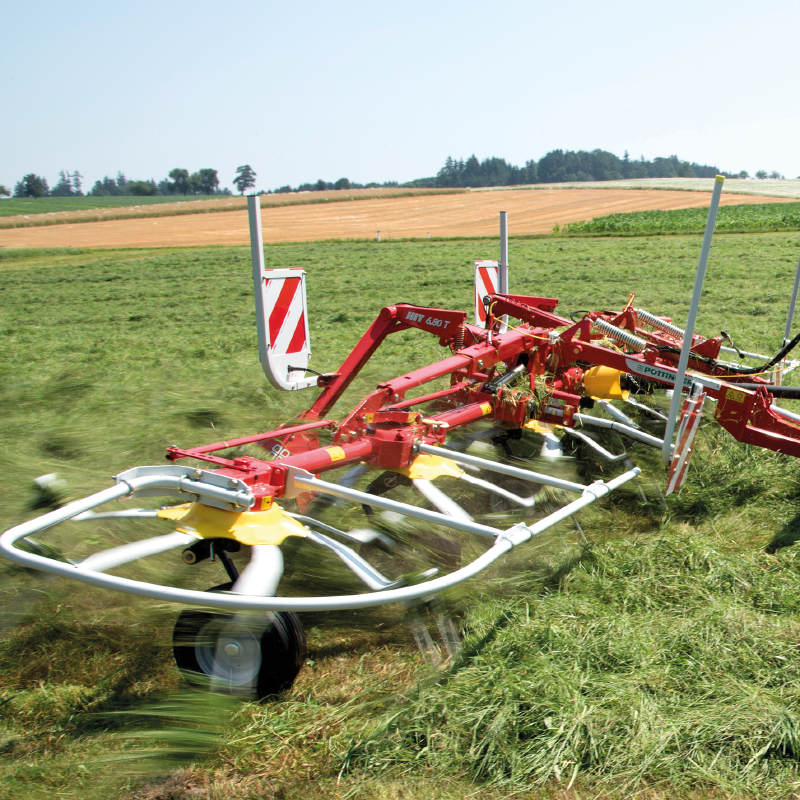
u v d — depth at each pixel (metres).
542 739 2.53
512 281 21.67
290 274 5.11
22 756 2.61
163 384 7.89
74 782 2.46
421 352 9.97
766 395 4.81
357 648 3.25
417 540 3.82
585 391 5.98
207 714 2.69
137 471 3.10
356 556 3.05
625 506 4.86
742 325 12.14
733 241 35.25
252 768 2.53
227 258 37.44
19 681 3.06
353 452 3.86
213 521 3.00
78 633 3.33
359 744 2.58
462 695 2.76
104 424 6.11
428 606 3.34
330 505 4.09
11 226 79.19
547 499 4.53
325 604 2.48
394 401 4.40
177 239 62.69
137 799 2.40
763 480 5.11
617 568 3.84
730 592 3.60
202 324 14.80
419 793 2.39
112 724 2.77
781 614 3.38
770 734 2.54
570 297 17.25
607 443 5.73
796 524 4.46
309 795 2.41
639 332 6.92
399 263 30.16
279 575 2.79
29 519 3.94
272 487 3.24
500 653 3.04
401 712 2.69
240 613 2.78
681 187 103.56
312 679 3.04
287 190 168.50
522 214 76.69
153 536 3.93
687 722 2.60
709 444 5.80
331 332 12.48
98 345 12.05
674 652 3.06
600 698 2.73
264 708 2.80
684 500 4.87
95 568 2.69
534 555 4.00
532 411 5.13
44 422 6.22
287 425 5.23
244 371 8.98
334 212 85.56
